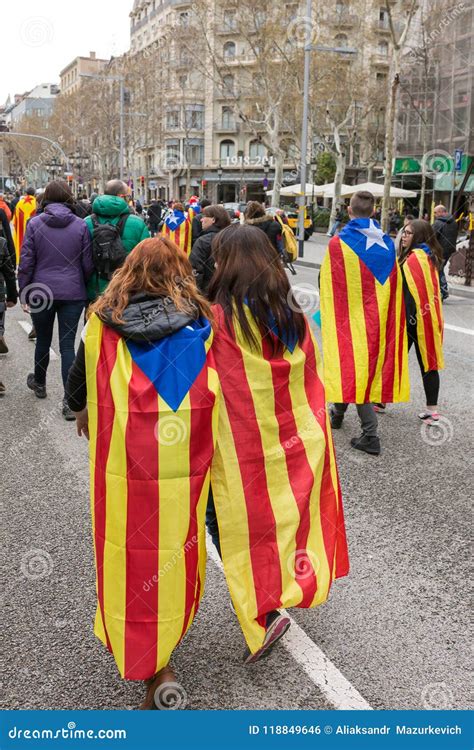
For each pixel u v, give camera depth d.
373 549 3.94
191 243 11.43
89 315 2.58
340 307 5.33
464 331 10.43
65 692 2.78
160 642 2.52
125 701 2.73
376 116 46.19
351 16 37.69
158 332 2.47
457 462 5.28
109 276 6.14
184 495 2.49
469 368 8.17
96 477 2.54
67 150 64.94
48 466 5.15
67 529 4.15
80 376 2.64
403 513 4.40
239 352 2.68
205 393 2.52
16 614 3.28
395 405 6.77
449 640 3.12
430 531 4.16
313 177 49.03
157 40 60.91
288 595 2.74
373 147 47.66
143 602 2.50
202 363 2.53
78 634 3.14
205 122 63.88
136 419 2.44
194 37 44.47
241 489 2.69
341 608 3.36
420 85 32.69
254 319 2.70
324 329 5.38
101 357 2.52
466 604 3.41
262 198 64.81
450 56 30.34
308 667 2.93
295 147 50.12
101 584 2.57
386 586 3.56
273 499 2.75
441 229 13.15
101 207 6.17
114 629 2.54
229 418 2.67
